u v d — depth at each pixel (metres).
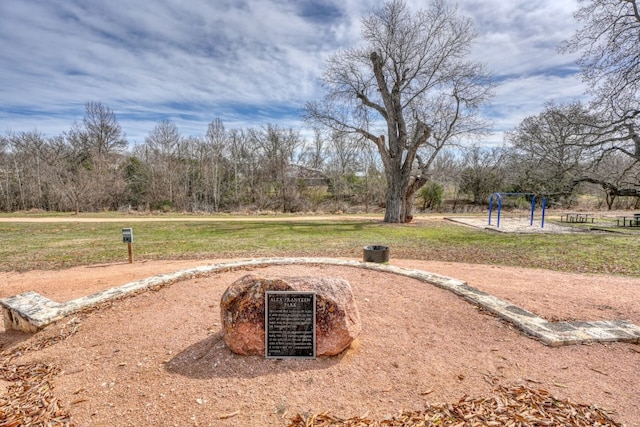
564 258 8.98
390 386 2.63
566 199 29.45
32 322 3.81
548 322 3.72
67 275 6.95
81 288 5.89
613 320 3.87
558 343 3.28
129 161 33.66
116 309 4.23
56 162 31.30
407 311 4.08
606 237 12.88
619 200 30.19
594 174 13.34
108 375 2.85
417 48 17.19
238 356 2.96
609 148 12.23
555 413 2.31
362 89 18.44
